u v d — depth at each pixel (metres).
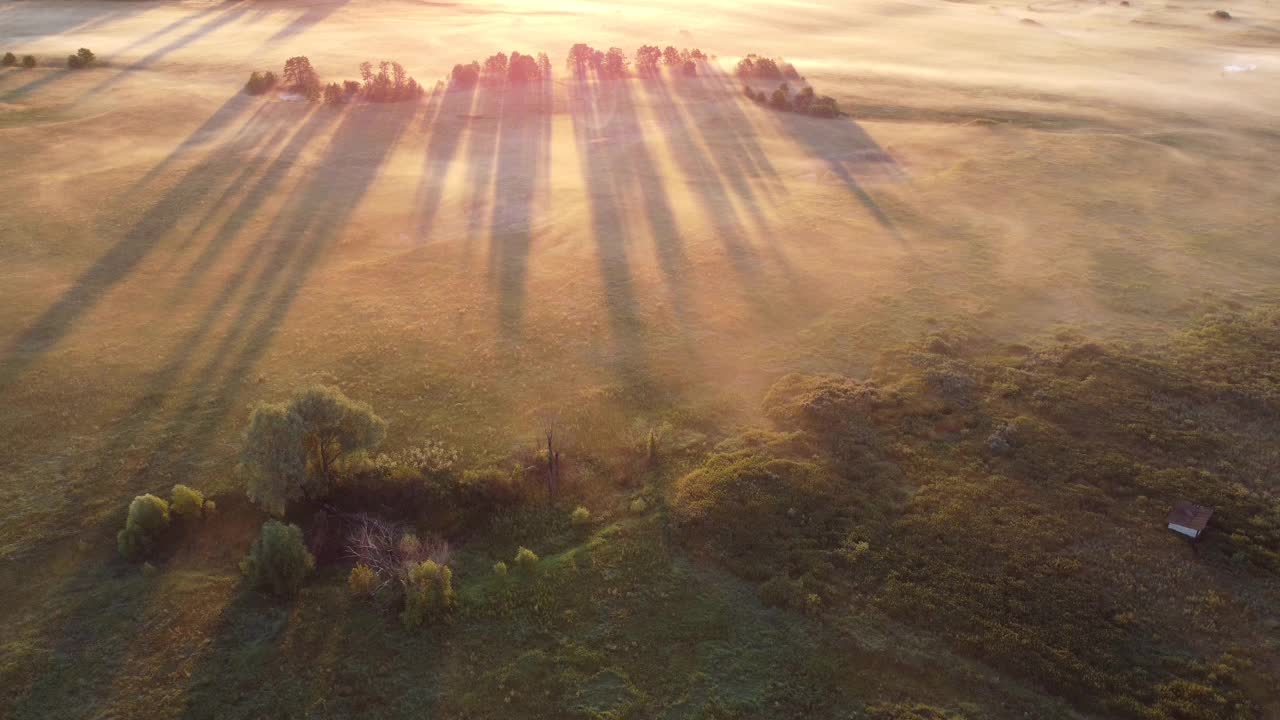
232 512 38.69
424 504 39.47
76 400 45.53
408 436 43.97
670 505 39.94
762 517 38.81
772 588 35.09
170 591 34.72
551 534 38.50
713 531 38.12
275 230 65.88
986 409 46.72
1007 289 59.81
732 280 60.53
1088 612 34.25
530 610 34.44
